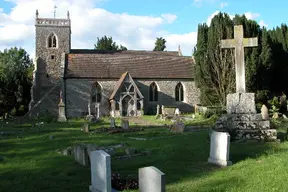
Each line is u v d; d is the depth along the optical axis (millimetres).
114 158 12969
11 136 21750
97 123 33156
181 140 17266
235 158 12094
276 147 13891
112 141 18094
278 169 9414
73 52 50781
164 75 48094
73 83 44594
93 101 45281
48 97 44969
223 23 35781
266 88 37031
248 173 9492
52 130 25656
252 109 16422
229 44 17141
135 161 12453
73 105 44375
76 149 12906
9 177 10609
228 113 16875
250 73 34625
